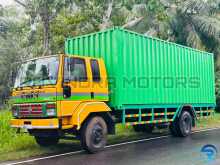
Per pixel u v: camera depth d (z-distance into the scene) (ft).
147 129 46.26
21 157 30.09
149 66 39.65
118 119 36.45
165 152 30.99
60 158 29.32
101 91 33.71
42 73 30.89
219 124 57.93
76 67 31.37
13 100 32.83
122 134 44.78
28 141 36.14
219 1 86.33
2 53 90.94
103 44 36.06
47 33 66.33
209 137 41.32
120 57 35.29
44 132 31.35
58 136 30.99
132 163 26.27
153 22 81.20
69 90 30.37
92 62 33.27
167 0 85.15
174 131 43.50
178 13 85.61
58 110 29.40
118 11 75.20
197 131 48.52
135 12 76.33
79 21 66.44
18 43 90.89
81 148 34.35
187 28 85.61
